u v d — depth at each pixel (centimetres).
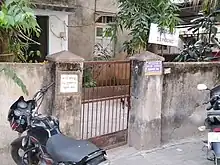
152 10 803
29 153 453
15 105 448
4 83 503
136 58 634
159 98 652
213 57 883
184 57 885
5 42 603
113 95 634
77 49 1268
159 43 759
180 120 701
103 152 408
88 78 606
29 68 516
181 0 988
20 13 450
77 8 1199
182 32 1135
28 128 442
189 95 707
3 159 516
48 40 1135
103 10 1297
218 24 923
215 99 549
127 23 831
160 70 645
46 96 537
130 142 656
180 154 623
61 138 426
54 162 413
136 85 641
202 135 729
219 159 558
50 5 1065
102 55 1293
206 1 838
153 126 648
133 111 650
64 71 536
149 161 587
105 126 701
